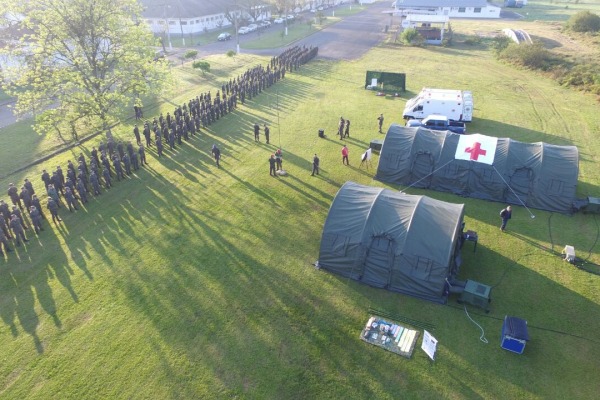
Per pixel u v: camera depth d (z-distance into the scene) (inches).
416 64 2009.1
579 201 816.3
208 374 499.5
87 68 1096.2
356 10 4323.3
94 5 1037.2
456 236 612.1
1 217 740.0
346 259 649.6
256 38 2792.8
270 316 580.1
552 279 642.2
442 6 3469.5
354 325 566.6
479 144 868.6
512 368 501.0
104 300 613.9
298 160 1045.2
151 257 703.1
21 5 1018.1
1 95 1598.2
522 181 839.7
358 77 1806.1
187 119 1175.6
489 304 596.1
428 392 474.6
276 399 468.8
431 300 604.7
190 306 598.9
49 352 532.1
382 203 661.3
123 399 471.8
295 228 774.5
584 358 512.7
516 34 2356.1
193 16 2933.1
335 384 485.1
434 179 912.3
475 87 1621.6
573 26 2541.8
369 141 1150.3
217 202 862.5
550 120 1273.4
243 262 686.5
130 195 900.0
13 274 674.8
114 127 1285.7
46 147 1143.0
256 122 1305.4
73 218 823.7
